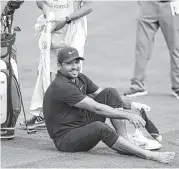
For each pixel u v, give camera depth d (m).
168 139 17.91
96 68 32.66
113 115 15.47
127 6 46.03
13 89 17.97
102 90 16.36
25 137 18.34
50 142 17.62
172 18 25.64
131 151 15.43
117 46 37.75
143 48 26.17
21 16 43.88
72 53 15.86
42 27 19.78
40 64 19.69
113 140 15.34
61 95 15.65
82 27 19.83
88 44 38.09
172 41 25.88
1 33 18.08
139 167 14.66
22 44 37.91
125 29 41.69
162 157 15.09
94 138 15.53
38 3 19.89
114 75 31.11
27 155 15.95
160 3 25.73
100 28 41.81
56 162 15.14
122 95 26.30
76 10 19.66
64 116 15.95
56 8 19.50
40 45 19.66
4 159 15.53
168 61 34.81
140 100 25.05
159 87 28.44
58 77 15.97
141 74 26.30
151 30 26.17
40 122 19.69
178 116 21.58
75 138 15.77
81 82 16.66
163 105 23.88
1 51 17.72
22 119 21.03
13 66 18.34
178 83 25.95
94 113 15.94
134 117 15.31
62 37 19.73
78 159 15.40
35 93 19.66
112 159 15.38
